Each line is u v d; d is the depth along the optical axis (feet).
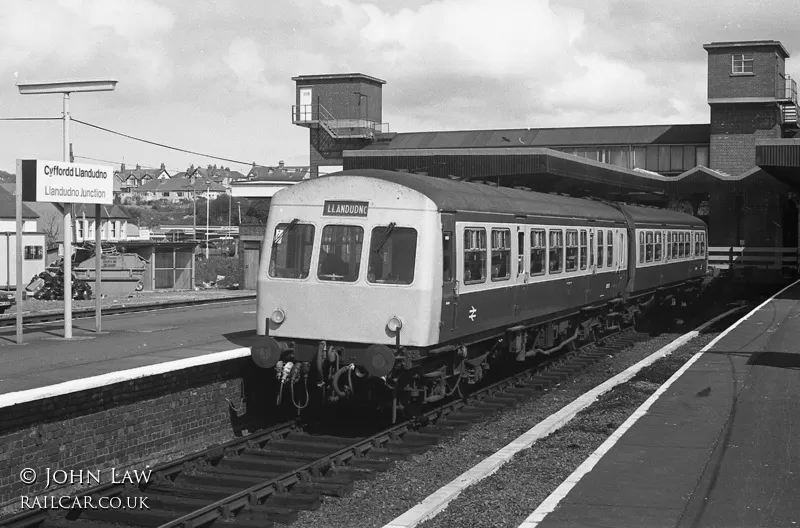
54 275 107.76
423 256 41.19
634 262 78.18
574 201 66.33
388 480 34.76
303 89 184.44
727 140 151.12
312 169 185.26
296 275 43.34
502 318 49.90
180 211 465.06
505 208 50.19
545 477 30.91
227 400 44.21
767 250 138.31
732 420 37.22
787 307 88.74
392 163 91.50
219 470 36.94
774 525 24.02
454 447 39.83
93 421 35.96
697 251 108.06
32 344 52.85
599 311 72.33
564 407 44.19
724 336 65.98
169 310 80.84
